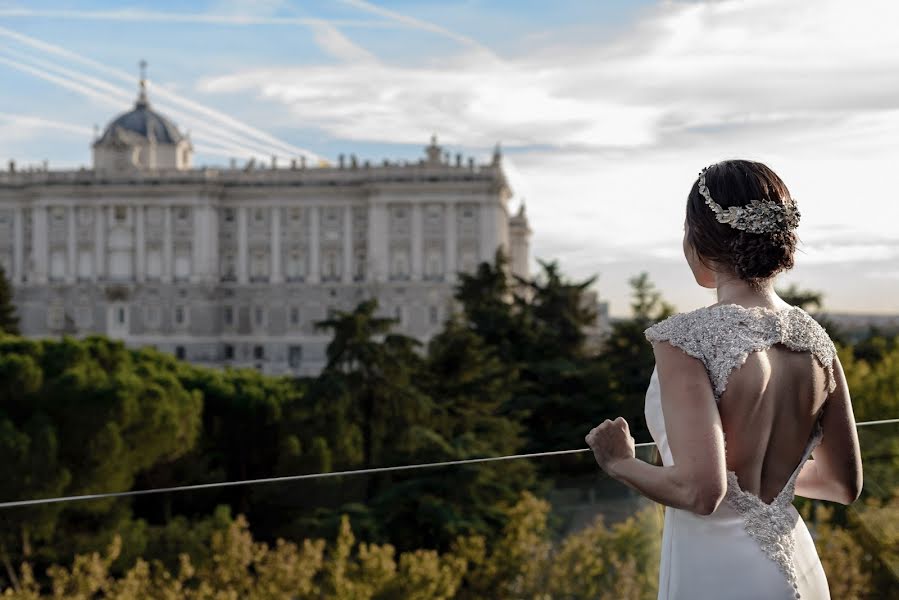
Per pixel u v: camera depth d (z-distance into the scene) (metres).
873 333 32.56
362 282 133.12
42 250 134.12
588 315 57.19
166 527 4.71
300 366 133.38
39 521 4.54
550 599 5.22
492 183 129.50
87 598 4.59
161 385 42.59
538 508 5.20
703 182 3.71
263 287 134.50
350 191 133.38
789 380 3.51
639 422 39.78
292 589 4.87
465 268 130.62
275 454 49.62
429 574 5.01
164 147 156.75
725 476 3.26
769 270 3.60
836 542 5.31
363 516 4.96
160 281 132.88
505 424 37.91
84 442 38.56
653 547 5.28
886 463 5.25
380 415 41.97
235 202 135.25
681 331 3.46
